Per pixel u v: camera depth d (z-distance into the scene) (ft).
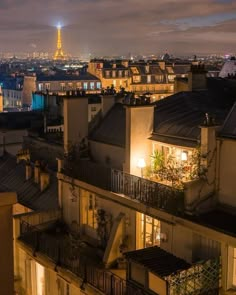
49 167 122.62
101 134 90.53
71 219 91.61
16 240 91.45
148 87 394.93
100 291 69.87
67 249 80.12
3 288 30.78
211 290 61.11
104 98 94.12
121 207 78.74
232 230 58.80
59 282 82.17
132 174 78.64
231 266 61.31
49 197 105.91
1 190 119.03
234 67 217.97
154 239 73.56
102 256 80.12
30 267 89.81
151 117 79.61
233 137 62.64
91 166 83.25
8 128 175.42
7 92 528.63
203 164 64.54
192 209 63.57
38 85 439.63
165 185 68.44
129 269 64.49
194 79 100.37
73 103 90.89
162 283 58.90
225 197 64.49
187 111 84.12
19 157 128.88
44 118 175.32
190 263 63.36
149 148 79.71
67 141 91.25
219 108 87.61
